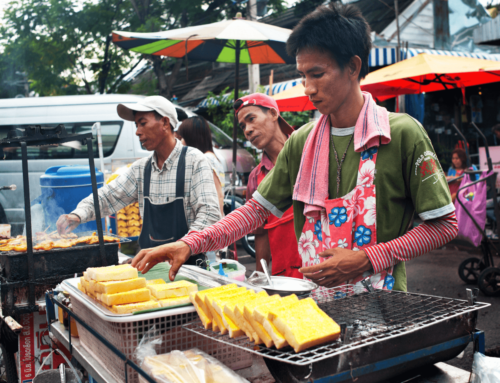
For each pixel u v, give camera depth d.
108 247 2.13
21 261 1.92
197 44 4.96
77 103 6.93
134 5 11.52
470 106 9.48
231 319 1.04
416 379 1.08
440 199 1.30
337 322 1.02
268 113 2.49
